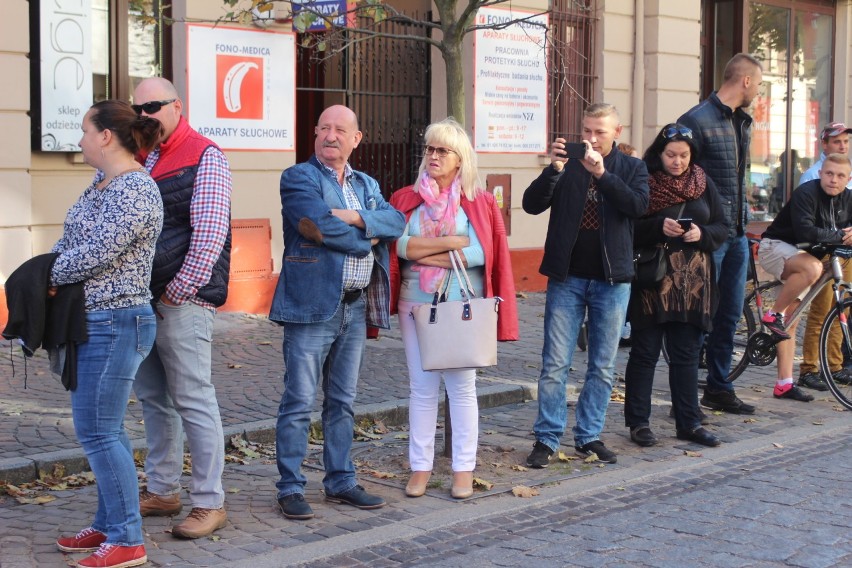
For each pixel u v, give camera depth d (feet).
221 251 17.67
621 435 25.43
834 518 18.94
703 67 59.36
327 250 18.45
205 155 17.38
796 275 28.55
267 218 39.32
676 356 24.80
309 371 18.84
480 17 44.32
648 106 51.31
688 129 24.23
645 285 24.00
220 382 28.78
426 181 20.11
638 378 24.50
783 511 19.36
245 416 25.29
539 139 47.32
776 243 29.19
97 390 15.67
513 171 46.60
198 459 17.88
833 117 66.44
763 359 28.81
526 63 46.26
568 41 48.39
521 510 19.58
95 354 15.61
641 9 50.49
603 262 22.07
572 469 22.39
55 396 26.55
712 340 27.96
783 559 16.76
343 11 31.76
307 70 45.68
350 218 18.42
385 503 19.75
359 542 17.65
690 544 17.53
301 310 18.45
